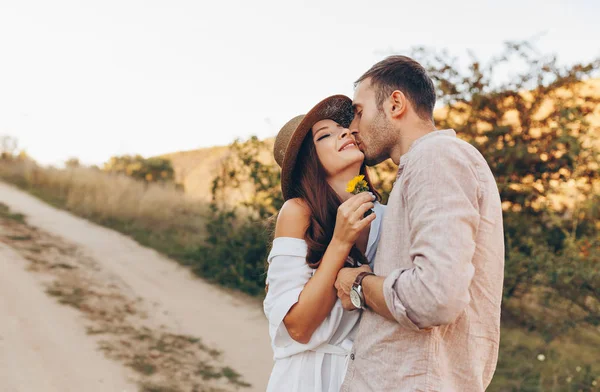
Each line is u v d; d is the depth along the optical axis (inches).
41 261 310.8
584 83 315.0
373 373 70.4
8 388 163.0
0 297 237.5
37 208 500.7
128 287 294.2
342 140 86.7
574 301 246.4
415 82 76.1
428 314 62.2
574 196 303.4
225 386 192.4
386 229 72.8
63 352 195.9
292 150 87.3
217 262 343.6
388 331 69.2
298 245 82.4
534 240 298.7
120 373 188.4
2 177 692.1
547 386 201.9
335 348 80.7
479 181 69.2
